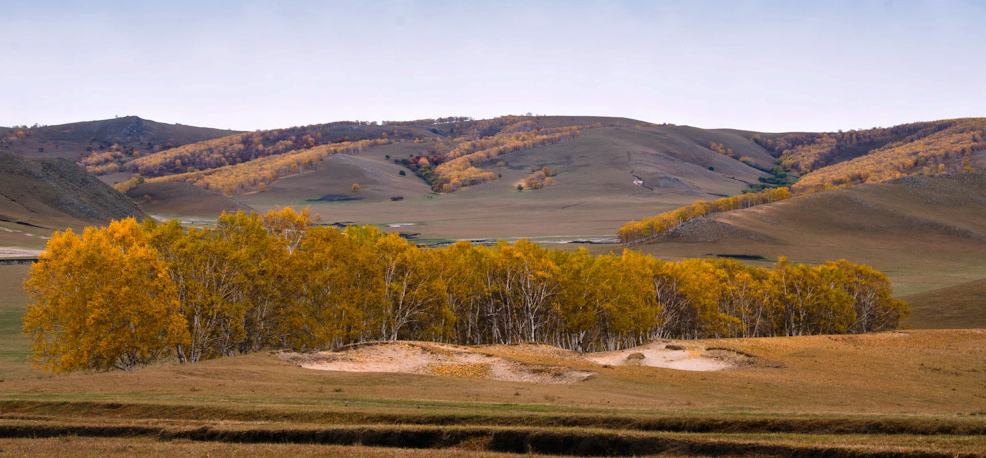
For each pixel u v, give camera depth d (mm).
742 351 65438
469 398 37281
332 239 72562
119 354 57562
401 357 55531
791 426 29328
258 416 30047
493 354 59000
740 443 25516
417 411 31156
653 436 26812
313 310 70750
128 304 57219
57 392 34594
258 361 48719
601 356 69250
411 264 76875
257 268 66562
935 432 28094
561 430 27594
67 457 24031
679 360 65125
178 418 29922
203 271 64875
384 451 25203
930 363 63562
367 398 35688
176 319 58000
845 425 29031
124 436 27453
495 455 25078
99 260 56969
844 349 71250
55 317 58969
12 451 24703
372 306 74000
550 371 51594
